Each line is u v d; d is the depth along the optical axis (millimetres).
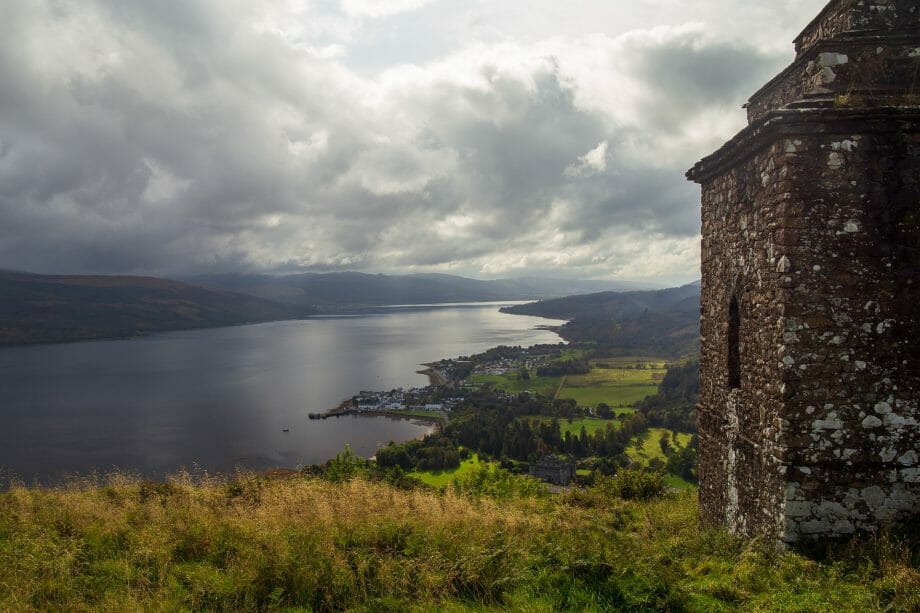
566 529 9234
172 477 13781
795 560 7219
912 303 7664
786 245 7793
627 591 6621
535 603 6551
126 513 9562
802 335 7738
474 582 6941
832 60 8523
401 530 8289
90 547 8062
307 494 11211
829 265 7734
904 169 7676
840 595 6336
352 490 11953
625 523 11820
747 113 12195
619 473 17781
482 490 17297
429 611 6367
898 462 7598
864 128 7621
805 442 7703
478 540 8156
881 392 7656
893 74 8453
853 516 7633
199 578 7039
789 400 7746
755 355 8711
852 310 7703
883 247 7699
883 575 6621
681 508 13891
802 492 7688
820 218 7750
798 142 7781
